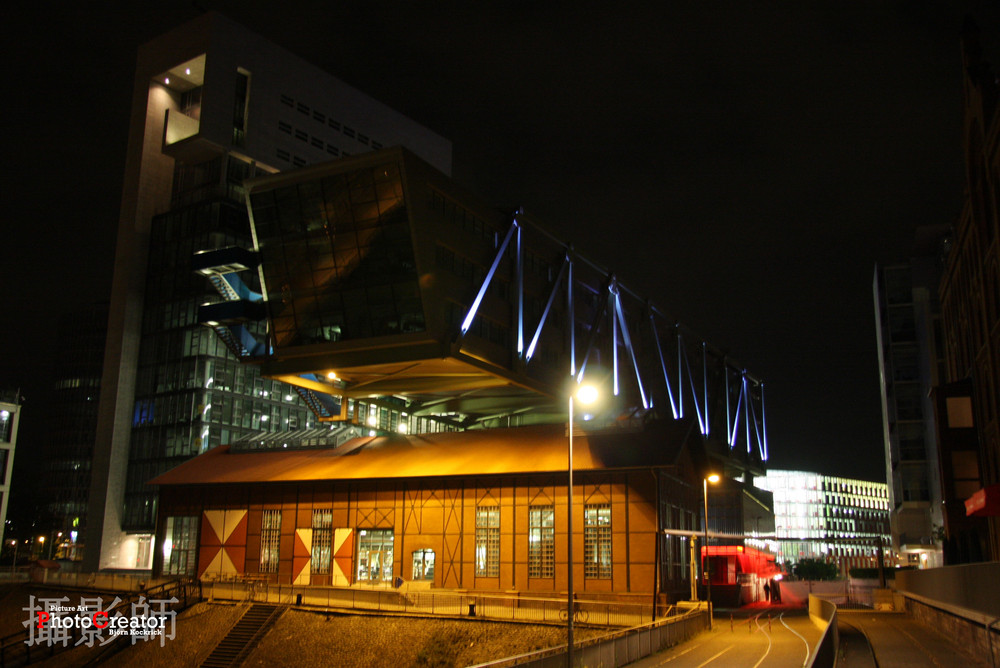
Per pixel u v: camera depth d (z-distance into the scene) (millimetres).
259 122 113375
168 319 108750
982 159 44781
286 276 61125
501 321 65125
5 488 101500
